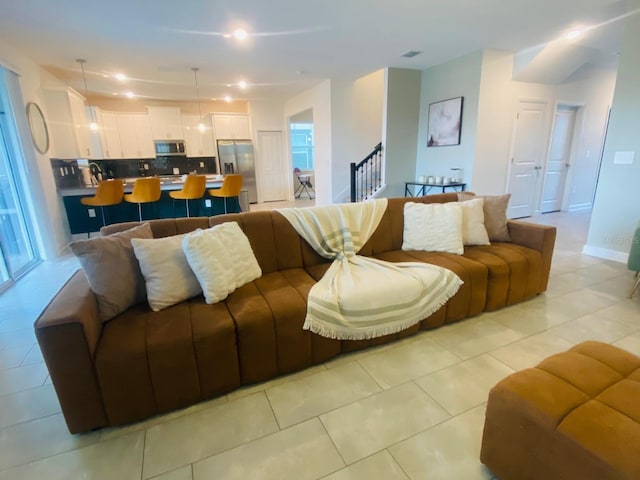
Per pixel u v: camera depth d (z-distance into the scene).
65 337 1.38
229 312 1.76
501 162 5.23
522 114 5.22
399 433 1.50
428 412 1.62
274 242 2.37
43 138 4.41
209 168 8.37
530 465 1.13
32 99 4.23
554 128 5.73
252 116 8.30
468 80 4.81
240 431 1.54
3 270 3.35
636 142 3.37
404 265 2.34
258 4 2.97
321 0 2.93
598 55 4.98
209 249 1.88
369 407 1.66
